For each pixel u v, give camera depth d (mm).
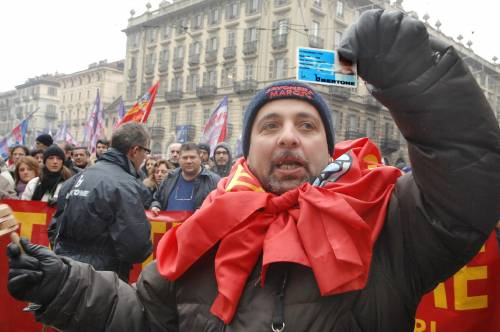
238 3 35375
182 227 1153
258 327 1024
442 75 884
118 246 2594
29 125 73562
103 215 2592
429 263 1025
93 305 1179
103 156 2834
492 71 38125
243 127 1338
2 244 3445
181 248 1120
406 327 1079
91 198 2600
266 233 1099
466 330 2291
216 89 36469
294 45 30453
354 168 1157
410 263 1067
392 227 1093
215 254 1154
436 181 929
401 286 1062
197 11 39219
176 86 40781
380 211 1085
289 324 1019
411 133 939
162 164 5254
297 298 1041
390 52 881
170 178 4402
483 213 911
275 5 32219
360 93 33094
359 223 1004
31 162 5090
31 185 4254
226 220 1104
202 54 38438
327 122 1267
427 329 2348
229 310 1041
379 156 1408
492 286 2283
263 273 1036
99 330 1199
